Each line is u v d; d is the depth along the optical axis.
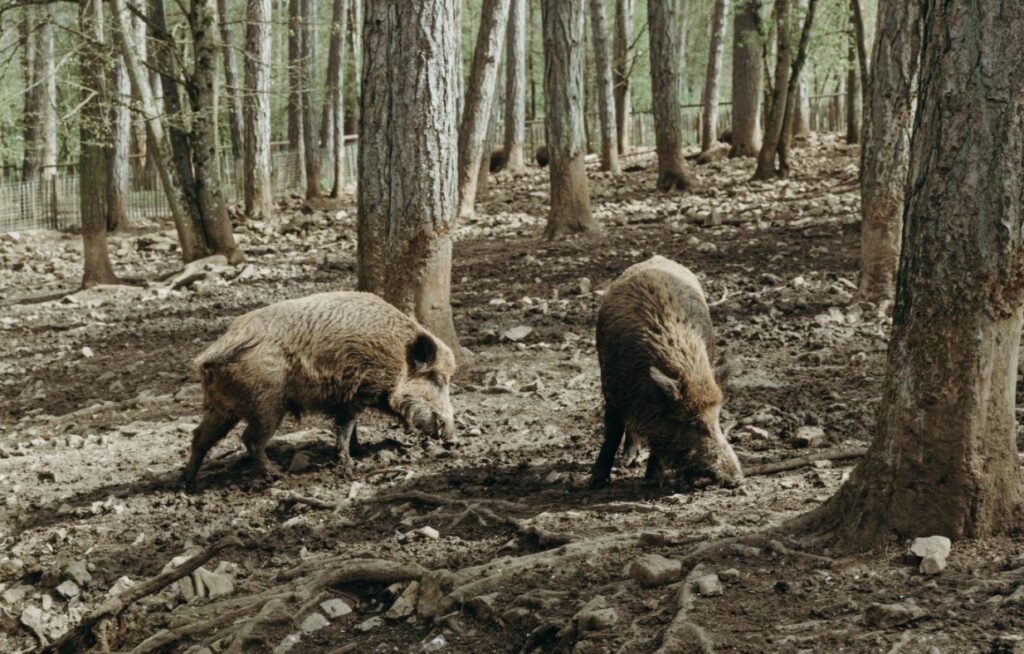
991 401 4.36
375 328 7.03
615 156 27.45
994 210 4.18
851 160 25.17
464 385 9.26
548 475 6.71
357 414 7.22
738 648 3.90
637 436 6.00
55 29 26.14
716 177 24.34
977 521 4.38
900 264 4.52
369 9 9.35
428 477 6.89
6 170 31.83
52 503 7.02
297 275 16.83
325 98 34.25
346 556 5.66
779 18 22.25
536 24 49.19
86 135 17.14
